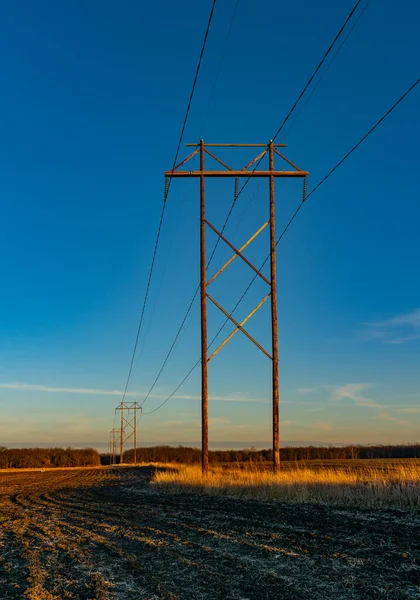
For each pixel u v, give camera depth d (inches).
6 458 4662.9
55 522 702.5
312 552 428.8
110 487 1470.2
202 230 1114.7
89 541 530.6
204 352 1105.4
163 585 350.9
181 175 1098.1
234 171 1095.6
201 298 1104.8
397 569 370.3
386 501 693.9
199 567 393.1
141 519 677.9
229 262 1082.7
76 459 5132.9
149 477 2011.6
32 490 1499.8
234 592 328.2
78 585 362.9
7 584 377.4
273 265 1065.5
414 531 504.1
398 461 2561.5
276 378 1037.8
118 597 329.7
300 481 884.6
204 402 1113.4
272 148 1087.6
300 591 325.7
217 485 1003.3
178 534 541.3
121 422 5054.1
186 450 5339.6
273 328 1050.7
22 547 516.7
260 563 398.6
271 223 1078.4
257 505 753.0
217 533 531.2
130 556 444.8
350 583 339.3
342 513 631.8
